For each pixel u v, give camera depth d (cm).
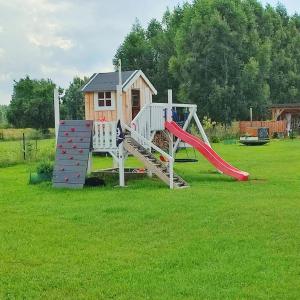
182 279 766
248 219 1152
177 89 7338
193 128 4853
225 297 695
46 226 1142
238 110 6256
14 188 1788
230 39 6256
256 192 1565
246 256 873
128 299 699
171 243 970
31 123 8138
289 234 1012
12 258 895
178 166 2447
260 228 1066
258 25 7431
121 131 1791
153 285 746
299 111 5725
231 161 2708
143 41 7812
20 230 1106
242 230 1052
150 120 1964
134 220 1176
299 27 8431
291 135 5175
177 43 6538
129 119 2595
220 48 6200
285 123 5484
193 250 916
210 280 759
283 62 7500
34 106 8062
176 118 2311
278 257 863
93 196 1553
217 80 6250
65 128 1855
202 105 6291
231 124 5856
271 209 1262
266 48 6475
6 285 763
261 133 4612
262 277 767
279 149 3612
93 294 721
